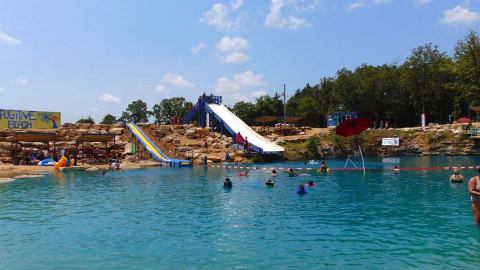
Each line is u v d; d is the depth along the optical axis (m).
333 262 11.15
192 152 54.69
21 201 22.44
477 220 15.02
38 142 54.59
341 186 26.89
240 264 11.11
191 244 13.22
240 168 43.06
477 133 59.25
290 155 55.28
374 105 90.56
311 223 15.97
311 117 100.06
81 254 12.35
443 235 13.71
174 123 74.19
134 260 11.66
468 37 71.62
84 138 51.91
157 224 16.28
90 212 19.08
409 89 85.62
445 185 26.47
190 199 22.45
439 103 86.44
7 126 55.28
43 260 11.82
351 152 60.50
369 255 11.71
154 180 32.41
